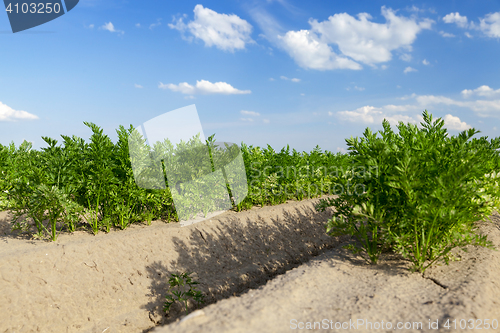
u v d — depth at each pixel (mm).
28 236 5832
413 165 3719
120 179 6211
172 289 4867
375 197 4328
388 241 4031
